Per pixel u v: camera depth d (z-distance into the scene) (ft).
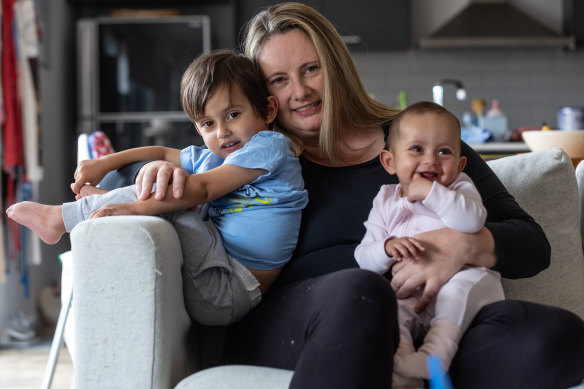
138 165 5.08
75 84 16.07
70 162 15.80
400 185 4.86
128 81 15.14
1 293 12.50
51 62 14.64
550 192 5.43
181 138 15.17
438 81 17.65
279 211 4.76
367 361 3.42
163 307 4.00
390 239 4.46
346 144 5.26
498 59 17.61
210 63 4.97
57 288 14.21
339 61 5.23
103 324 3.99
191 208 4.61
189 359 4.48
